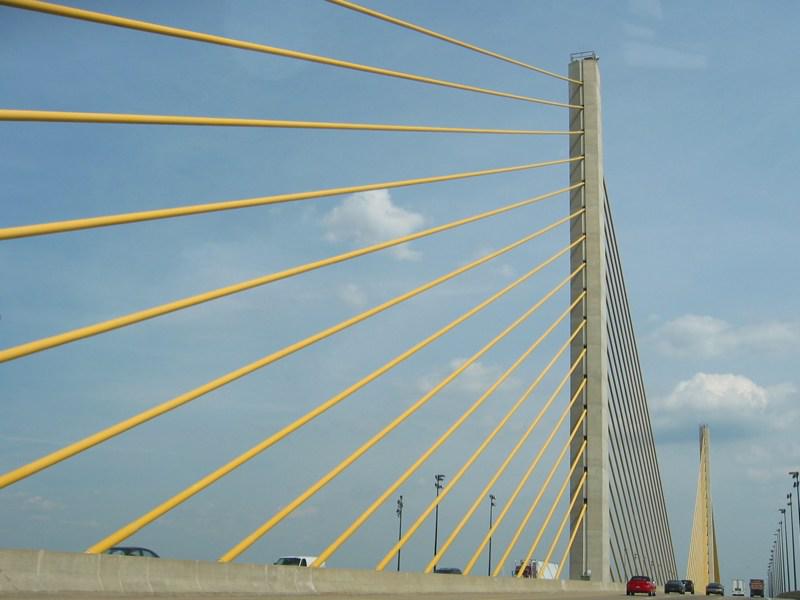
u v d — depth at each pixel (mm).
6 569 18500
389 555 32719
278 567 26750
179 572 22812
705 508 163625
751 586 114938
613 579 60469
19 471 17406
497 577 41812
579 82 61781
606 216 64500
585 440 57938
